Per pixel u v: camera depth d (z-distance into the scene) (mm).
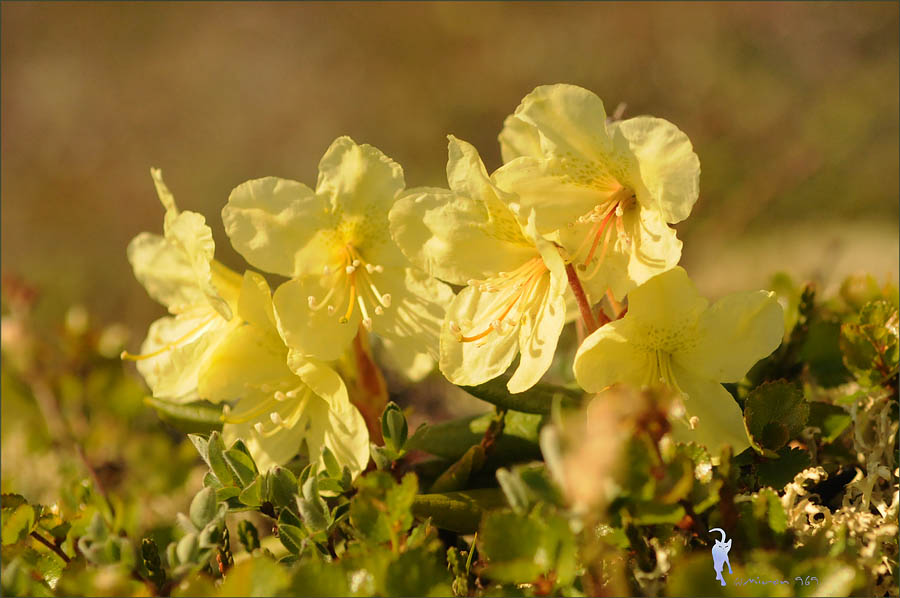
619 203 428
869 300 459
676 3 1681
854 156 1366
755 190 1275
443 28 1864
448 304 432
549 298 422
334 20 1923
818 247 1030
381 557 385
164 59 1919
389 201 431
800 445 427
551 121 423
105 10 1926
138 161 1801
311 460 427
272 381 432
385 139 1812
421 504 415
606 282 428
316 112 1859
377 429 436
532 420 438
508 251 427
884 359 433
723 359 414
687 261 1146
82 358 509
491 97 1792
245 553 422
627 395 386
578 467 376
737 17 1629
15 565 389
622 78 1711
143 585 388
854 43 1556
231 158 1814
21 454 504
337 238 431
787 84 1559
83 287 1471
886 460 424
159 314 1333
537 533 383
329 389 422
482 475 436
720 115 1543
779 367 450
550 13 1806
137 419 508
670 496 382
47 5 1917
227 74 1905
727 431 412
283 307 425
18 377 507
